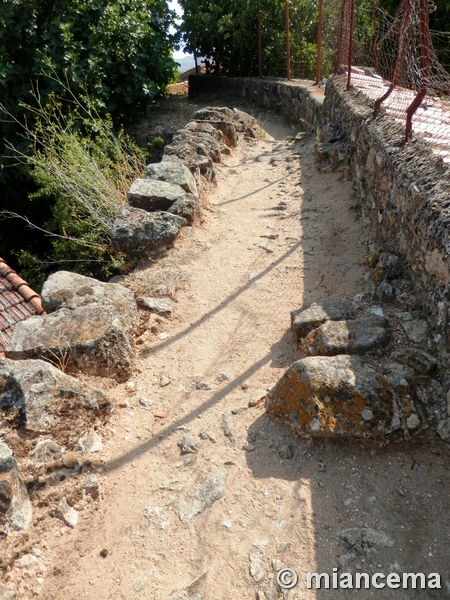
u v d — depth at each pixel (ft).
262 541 7.12
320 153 20.72
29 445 8.29
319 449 8.27
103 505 7.89
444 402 8.36
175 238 15.47
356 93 20.07
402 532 7.03
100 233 17.98
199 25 41.78
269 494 7.74
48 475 8.05
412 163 11.40
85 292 12.01
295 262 14.52
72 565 7.00
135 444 9.00
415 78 12.80
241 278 14.05
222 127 25.79
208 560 6.97
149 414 9.68
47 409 8.68
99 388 10.05
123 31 29.25
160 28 37.11
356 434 7.95
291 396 8.68
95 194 18.67
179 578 6.80
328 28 33.32
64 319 10.71
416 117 13.99
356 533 7.04
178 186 17.49
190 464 8.49
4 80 24.27
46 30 25.66
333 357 8.82
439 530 7.02
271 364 10.62
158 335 11.87
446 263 8.64
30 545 7.11
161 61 33.81
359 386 8.21
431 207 9.45
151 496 8.00
